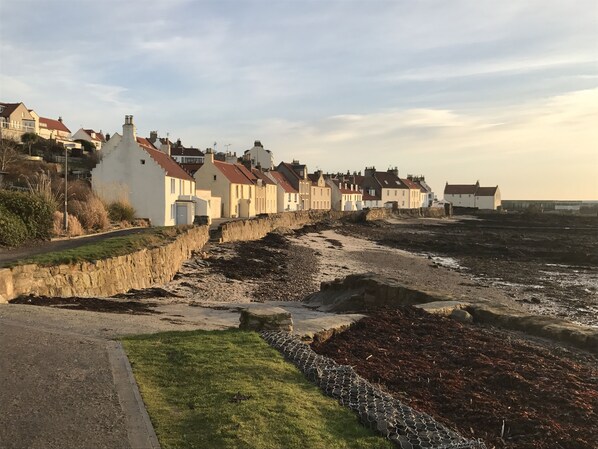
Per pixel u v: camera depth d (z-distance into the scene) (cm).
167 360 740
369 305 1655
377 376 786
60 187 3416
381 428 524
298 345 812
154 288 2053
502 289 2928
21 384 634
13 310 1085
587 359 990
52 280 1445
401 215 11069
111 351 779
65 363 718
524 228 8875
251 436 503
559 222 10550
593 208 15762
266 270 3050
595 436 612
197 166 6706
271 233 5325
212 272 2736
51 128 9125
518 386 771
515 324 1230
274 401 587
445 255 4784
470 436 594
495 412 660
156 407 574
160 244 2394
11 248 1967
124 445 486
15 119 7806
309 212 7475
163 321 1121
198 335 886
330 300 1970
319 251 4453
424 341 1038
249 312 951
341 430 529
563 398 721
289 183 8931
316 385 652
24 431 512
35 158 5866
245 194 6700
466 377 812
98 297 1597
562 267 4044
